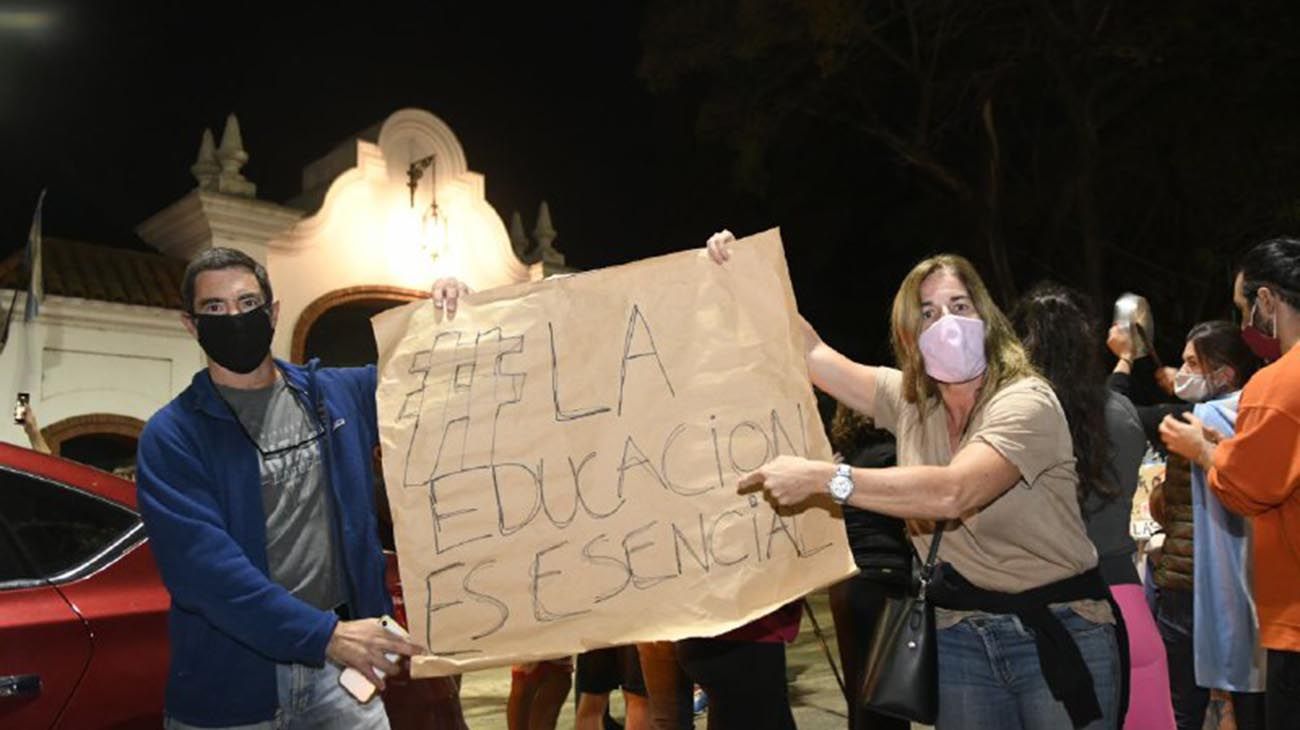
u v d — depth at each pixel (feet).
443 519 9.19
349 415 9.70
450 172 55.88
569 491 9.27
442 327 9.60
